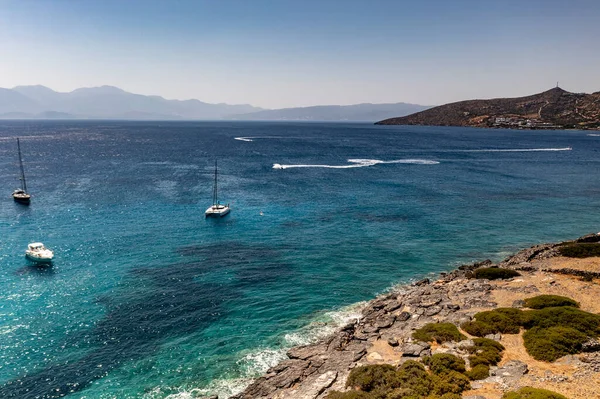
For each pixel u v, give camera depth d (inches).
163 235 2479.1
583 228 2726.4
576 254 1962.4
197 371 1197.7
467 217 2977.4
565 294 1501.0
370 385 950.4
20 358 1247.5
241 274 1921.8
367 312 1531.7
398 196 3678.6
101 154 6663.4
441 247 2343.8
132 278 1845.5
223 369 1205.7
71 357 1259.2
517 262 1964.8
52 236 2409.0
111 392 1108.5
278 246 2322.8
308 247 2311.8
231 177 4594.0
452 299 1563.7
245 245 2330.2
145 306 1588.3
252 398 1032.2
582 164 5831.7
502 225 2787.9
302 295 1712.6
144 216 2891.2
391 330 1347.2
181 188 3909.9
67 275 1860.2
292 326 1455.5
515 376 951.0
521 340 1163.3
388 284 1844.2
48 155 6358.3
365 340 1289.4
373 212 3100.4
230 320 1496.1
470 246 2364.7
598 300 1434.5
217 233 2539.4
